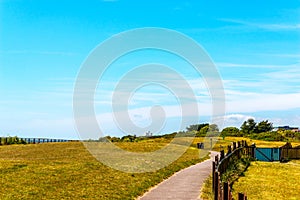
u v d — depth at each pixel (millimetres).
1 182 21203
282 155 47000
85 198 18484
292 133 82250
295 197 26250
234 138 74500
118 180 23047
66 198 18375
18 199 17812
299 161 47156
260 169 37094
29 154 39625
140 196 20062
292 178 32844
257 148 46844
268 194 26703
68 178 23125
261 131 87438
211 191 21531
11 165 27469
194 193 20875
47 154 39344
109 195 19219
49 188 20297
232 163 33312
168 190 21672
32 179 22453
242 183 29734
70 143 54656
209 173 28609
